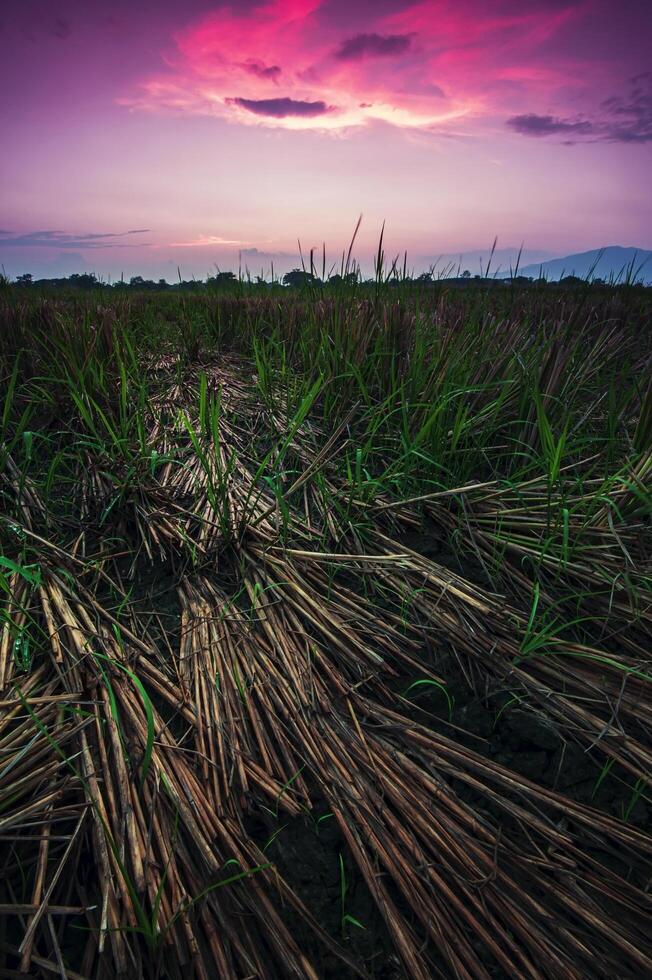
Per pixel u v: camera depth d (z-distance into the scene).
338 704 1.61
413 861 1.28
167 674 1.69
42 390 2.88
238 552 2.12
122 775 1.37
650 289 6.59
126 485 2.31
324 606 1.89
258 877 1.25
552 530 2.08
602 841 1.33
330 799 1.38
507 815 1.39
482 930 1.18
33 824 1.24
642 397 2.71
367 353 3.16
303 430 2.88
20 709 1.50
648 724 1.54
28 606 1.83
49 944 1.12
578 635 1.81
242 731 1.54
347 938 1.18
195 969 1.10
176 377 3.57
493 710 1.62
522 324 3.59
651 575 1.89
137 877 1.19
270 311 4.59
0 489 2.40
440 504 2.29
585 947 1.17
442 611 1.86
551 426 2.53
